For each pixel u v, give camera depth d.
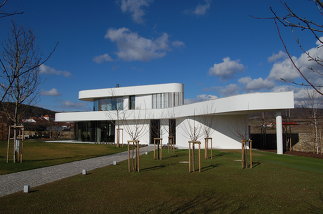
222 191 7.34
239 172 10.48
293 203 6.23
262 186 7.98
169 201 6.38
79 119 33.94
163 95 31.36
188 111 25.38
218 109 20.67
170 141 23.58
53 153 18.27
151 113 30.45
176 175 9.75
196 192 7.21
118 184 8.20
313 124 19.70
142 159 15.06
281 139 18.33
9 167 11.41
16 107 12.86
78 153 18.47
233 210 5.69
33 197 6.71
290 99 17.25
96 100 36.00
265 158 15.62
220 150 21.34
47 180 8.87
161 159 15.03
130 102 33.31
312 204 6.16
